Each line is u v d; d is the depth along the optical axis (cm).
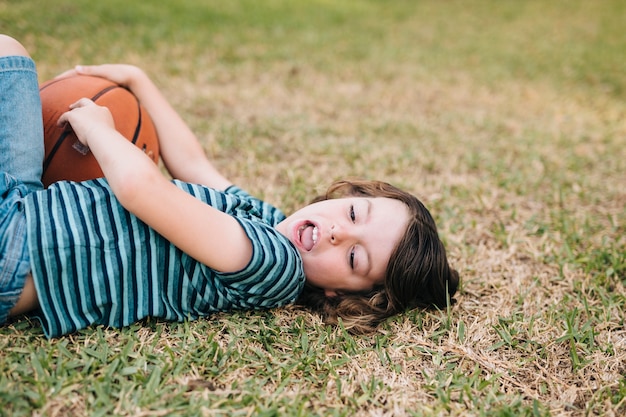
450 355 197
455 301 227
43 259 171
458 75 608
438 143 406
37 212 174
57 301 176
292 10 819
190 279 192
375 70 592
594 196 338
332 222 206
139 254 183
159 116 244
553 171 371
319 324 208
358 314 210
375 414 168
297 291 206
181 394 163
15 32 498
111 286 181
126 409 156
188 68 504
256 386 171
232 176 316
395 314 216
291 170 331
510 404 175
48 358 167
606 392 184
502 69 646
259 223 199
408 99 513
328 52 637
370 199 215
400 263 206
